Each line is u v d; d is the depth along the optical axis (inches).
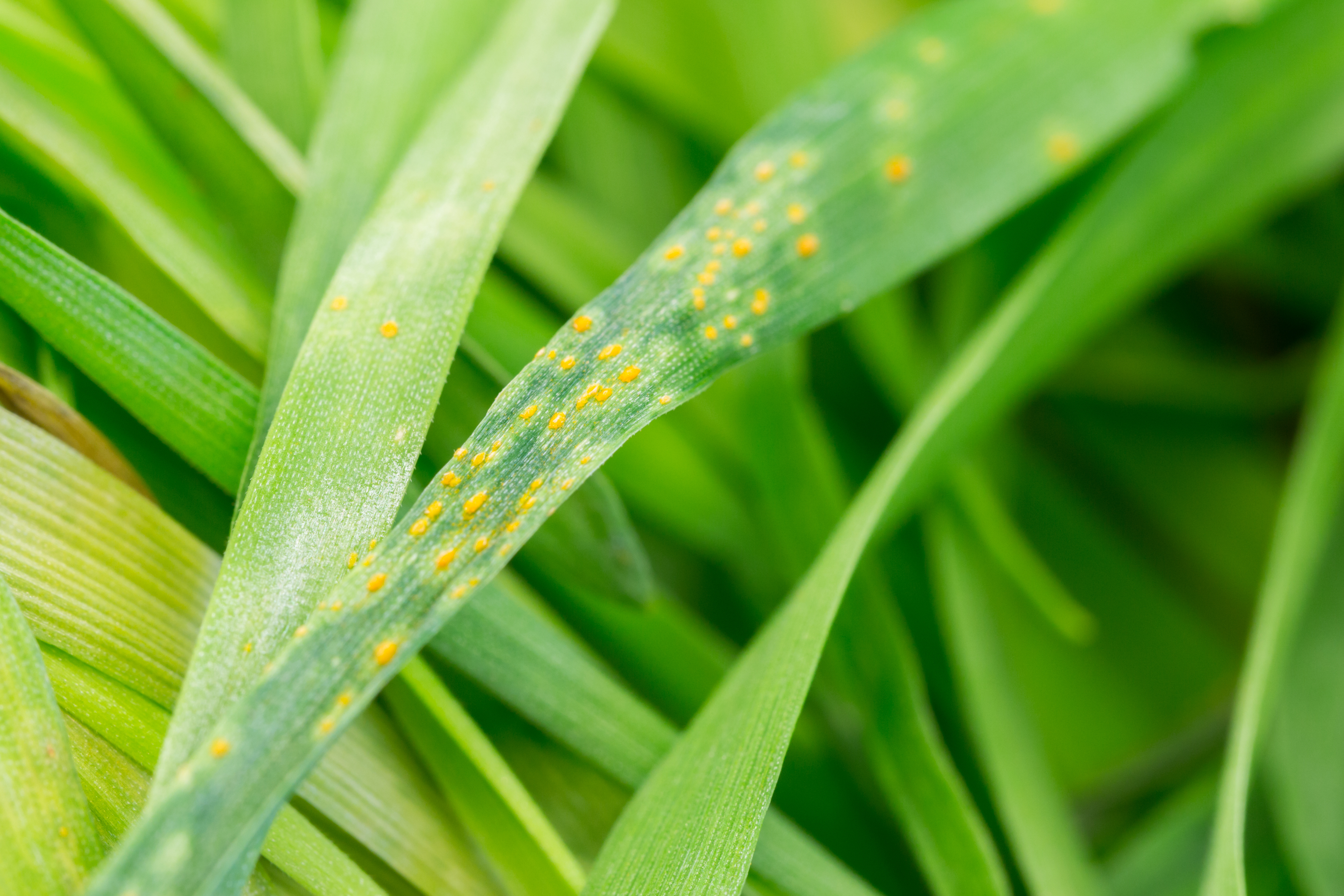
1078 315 11.1
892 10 13.0
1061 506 13.4
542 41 10.0
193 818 8.4
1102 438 13.8
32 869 8.8
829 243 10.0
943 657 11.2
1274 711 11.1
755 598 11.3
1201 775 11.5
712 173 12.0
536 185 11.1
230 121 9.9
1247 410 13.9
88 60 10.0
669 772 9.5
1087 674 12.5
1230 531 13.4
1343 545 11.4
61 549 9.3
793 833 9.8
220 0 10.4
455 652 9.6
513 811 9.4
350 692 8.6
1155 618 12.9
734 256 9.8
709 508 11.1
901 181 10.3
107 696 9.2
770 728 9.4
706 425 11.1
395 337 9.3
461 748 9.5
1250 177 11.3
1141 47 10.8
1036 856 10.3
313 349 9.2
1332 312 13.8
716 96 11.7
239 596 8.9
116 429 9.7
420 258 9.4
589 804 9.9
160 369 9.4
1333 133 11.4
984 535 11.2
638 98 11.7
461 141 9.8
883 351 11.5
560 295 10.9
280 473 9.0
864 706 10.3
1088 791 11.7
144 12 9.9
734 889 9.1
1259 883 11.0
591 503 9.6
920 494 10.8
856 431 12.1
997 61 10.6
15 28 9.9
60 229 9.9
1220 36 11.1
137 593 9.3
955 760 11.1
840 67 10.4
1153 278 11.3
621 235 11.3
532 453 9.0
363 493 9.0
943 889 9.8
